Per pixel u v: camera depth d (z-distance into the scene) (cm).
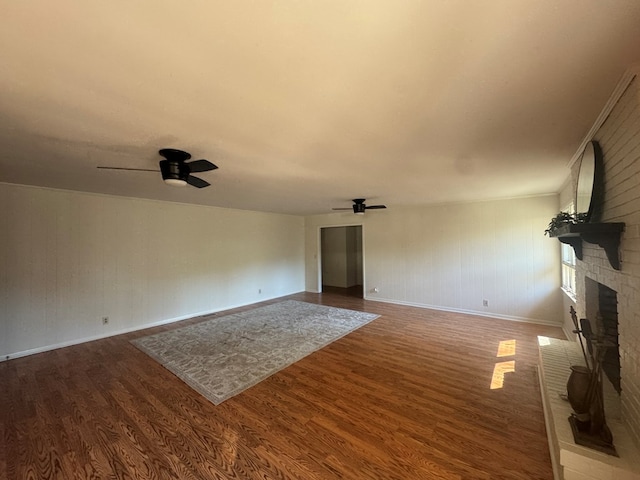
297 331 427
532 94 142
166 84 130
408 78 127
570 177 303
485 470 165
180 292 499
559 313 437
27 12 86
